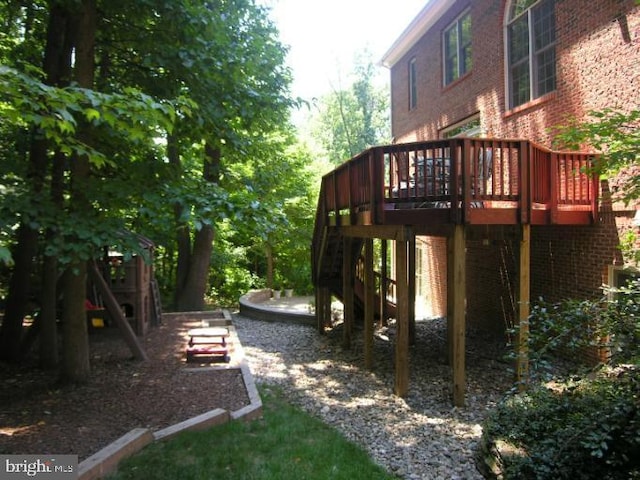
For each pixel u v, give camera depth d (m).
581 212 6.62
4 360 7.06
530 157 5.91
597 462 2.64
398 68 15.32
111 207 5.14
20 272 7.12
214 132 6.27
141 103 3.65
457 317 5.73
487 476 3.17
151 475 3.70
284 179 14.54
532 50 8.37
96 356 7.58
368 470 4.03
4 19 6.94
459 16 11.23
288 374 7.44
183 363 7.21
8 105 3.60
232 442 4.41
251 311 13.41
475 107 10.30
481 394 6.20
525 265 6.00
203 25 5.52
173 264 17.33
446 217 5.73
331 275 10.85
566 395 3.27
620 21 6.28
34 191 4.64
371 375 7.30
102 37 6.22
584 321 2.99
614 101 6.40
